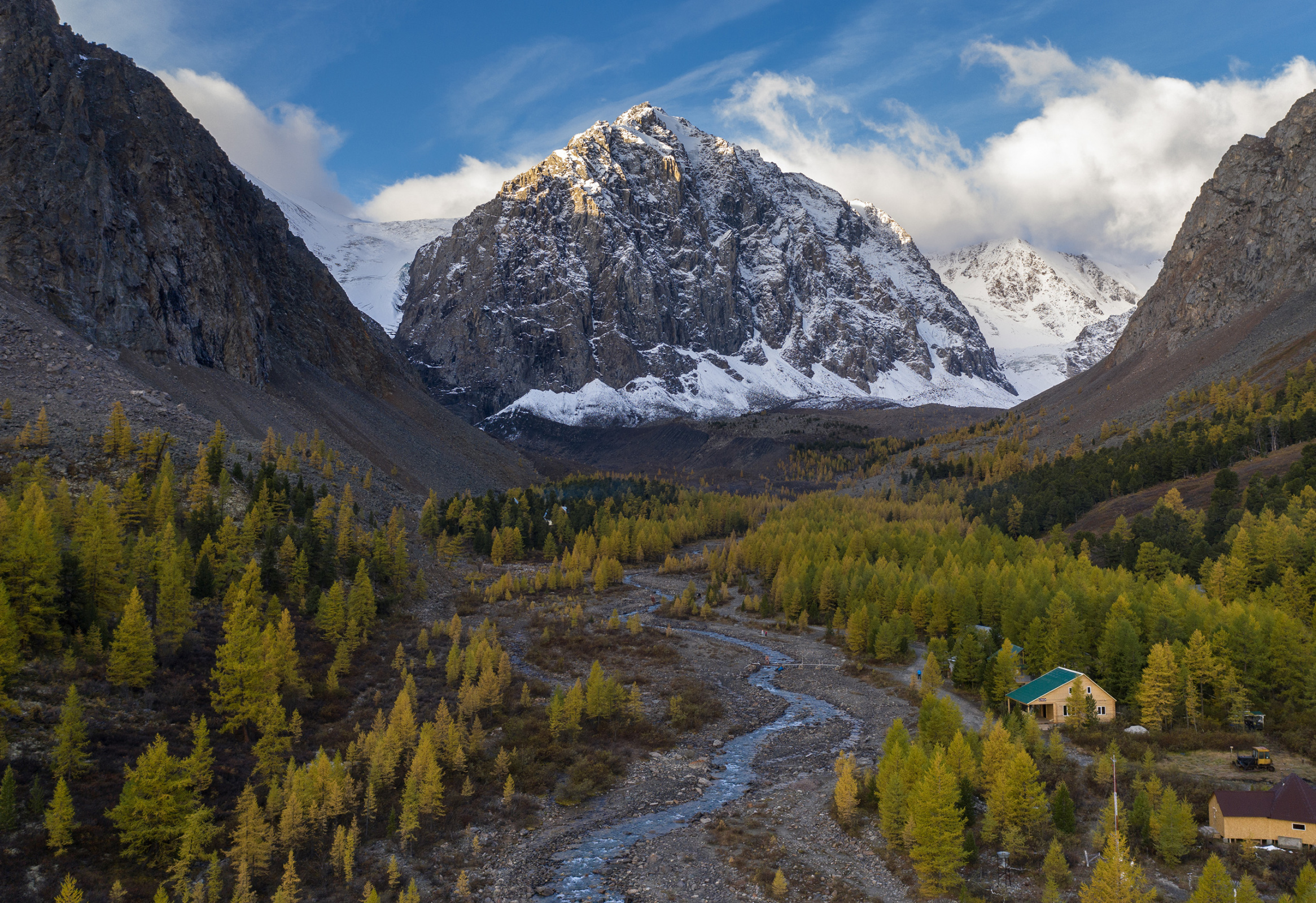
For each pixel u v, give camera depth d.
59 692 65.19
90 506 96.88
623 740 81.00
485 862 56.94
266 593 104.31
